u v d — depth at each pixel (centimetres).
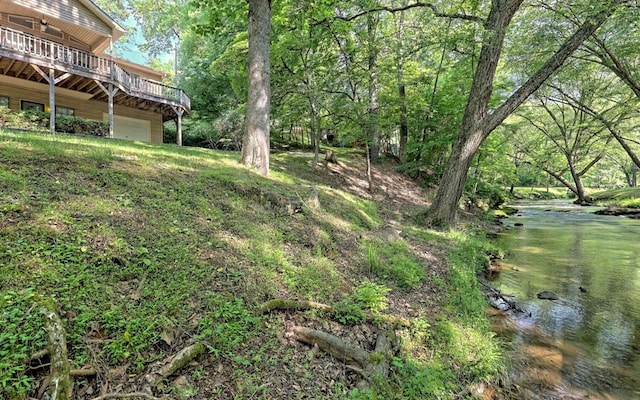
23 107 1355
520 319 494
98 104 1595
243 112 1667
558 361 390
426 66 1509
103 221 356
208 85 2019
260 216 538
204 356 252
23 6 1224
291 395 243
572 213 1958
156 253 342
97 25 1430
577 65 1534
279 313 331
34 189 372
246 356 265
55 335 207
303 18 997
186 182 555
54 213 337
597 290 615
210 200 520
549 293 589
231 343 269
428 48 1158
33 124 1095
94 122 1295
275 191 621
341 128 1312
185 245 374
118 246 326
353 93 1223
